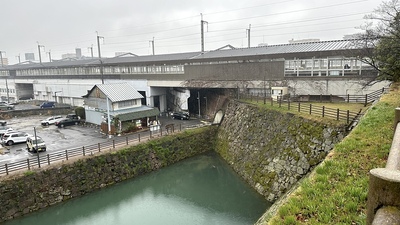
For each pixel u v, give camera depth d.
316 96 29.95
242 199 21.30
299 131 20.80
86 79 53.78
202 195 23.03
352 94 28.11
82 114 40.69
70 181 22.19
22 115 48.38
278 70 32.44
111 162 24.91
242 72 35.44
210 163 29.70
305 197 7.50
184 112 41.97
